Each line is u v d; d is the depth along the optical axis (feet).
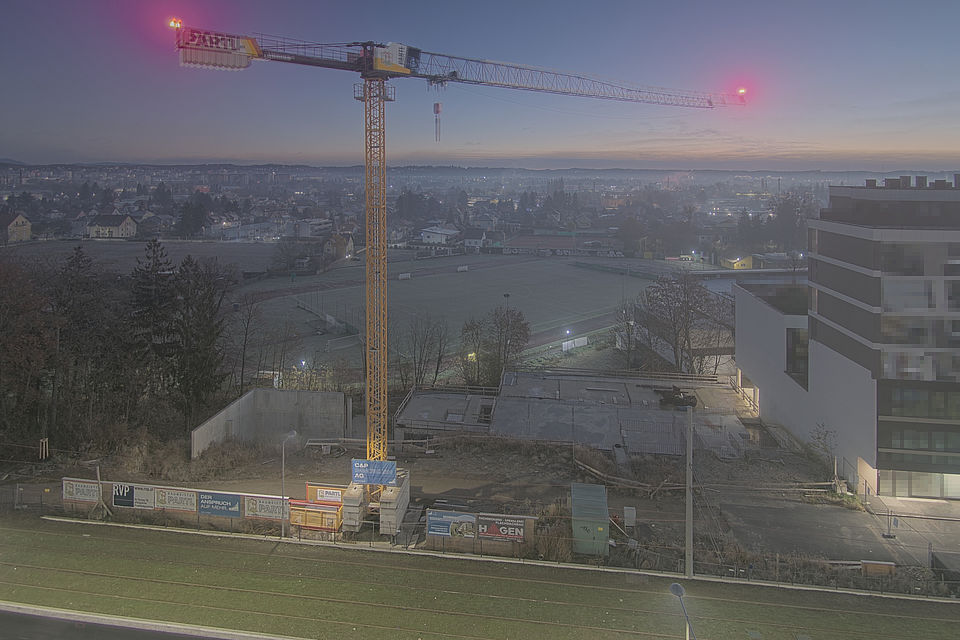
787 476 157.28
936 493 140.26
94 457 164.25
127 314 215.31
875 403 140.26
